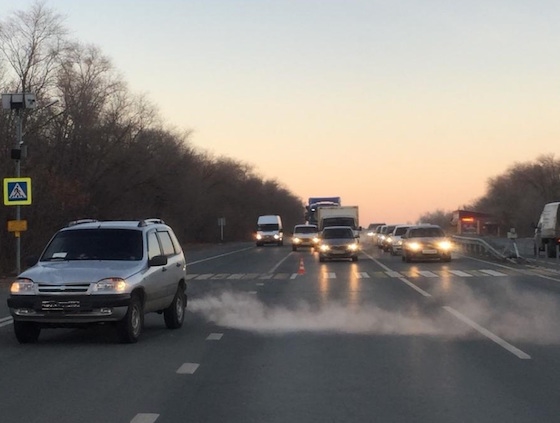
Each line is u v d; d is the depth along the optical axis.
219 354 11.18
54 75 48.62
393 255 47.31
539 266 33.53
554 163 121.69
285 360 10.64
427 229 38.97
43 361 10.58
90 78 51.03
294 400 8.15
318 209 57.75
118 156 51.84
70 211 36.53
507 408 7.72
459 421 7.22
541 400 8.07
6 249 30.89
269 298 20.03
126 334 11.91
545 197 119.00
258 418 7.38
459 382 9.03
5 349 11.65
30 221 32.19
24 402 8.05
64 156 48.22
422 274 28.94
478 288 22.36
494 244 42.41
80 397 8.29
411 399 8.16
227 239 98.12
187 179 72.88
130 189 54.69
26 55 47.25
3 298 20.52
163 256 12.90
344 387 8.80
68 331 13.78
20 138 26.41
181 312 14.45
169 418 7.36
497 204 126.12
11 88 46.25
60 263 12.45
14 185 25.14
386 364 10.25
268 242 73.25
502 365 10.12
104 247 12.90
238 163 112.12
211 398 8.25
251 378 9.37
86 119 49.53
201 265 37.84
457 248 52.81
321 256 39.72
